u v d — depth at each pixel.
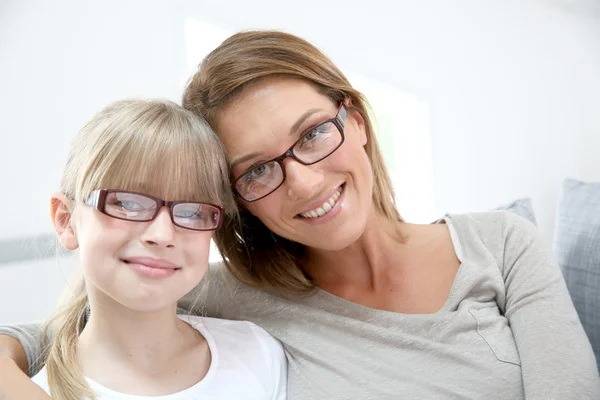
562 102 2.55
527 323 1.18
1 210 1.84
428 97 2.49
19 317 1.83
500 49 2.53
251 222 1.33
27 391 0.89
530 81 2.54
